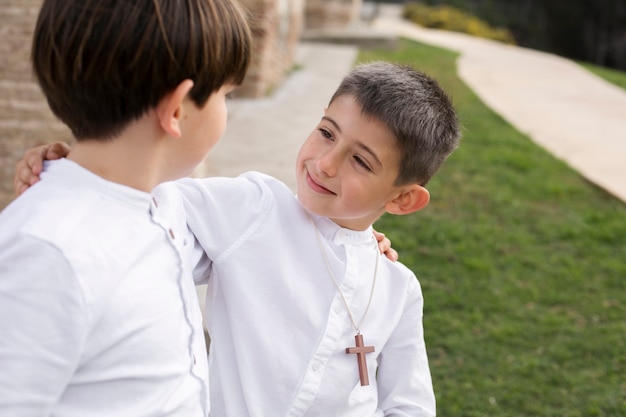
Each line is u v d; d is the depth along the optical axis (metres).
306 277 1.43
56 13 0.98
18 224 0.95
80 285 0.94
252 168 4.59
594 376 3.23
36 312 0.91
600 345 3.44
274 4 6.77
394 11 23.55
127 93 0.98
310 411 1.40
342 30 12.07
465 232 4.45
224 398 1.40
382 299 1.51
